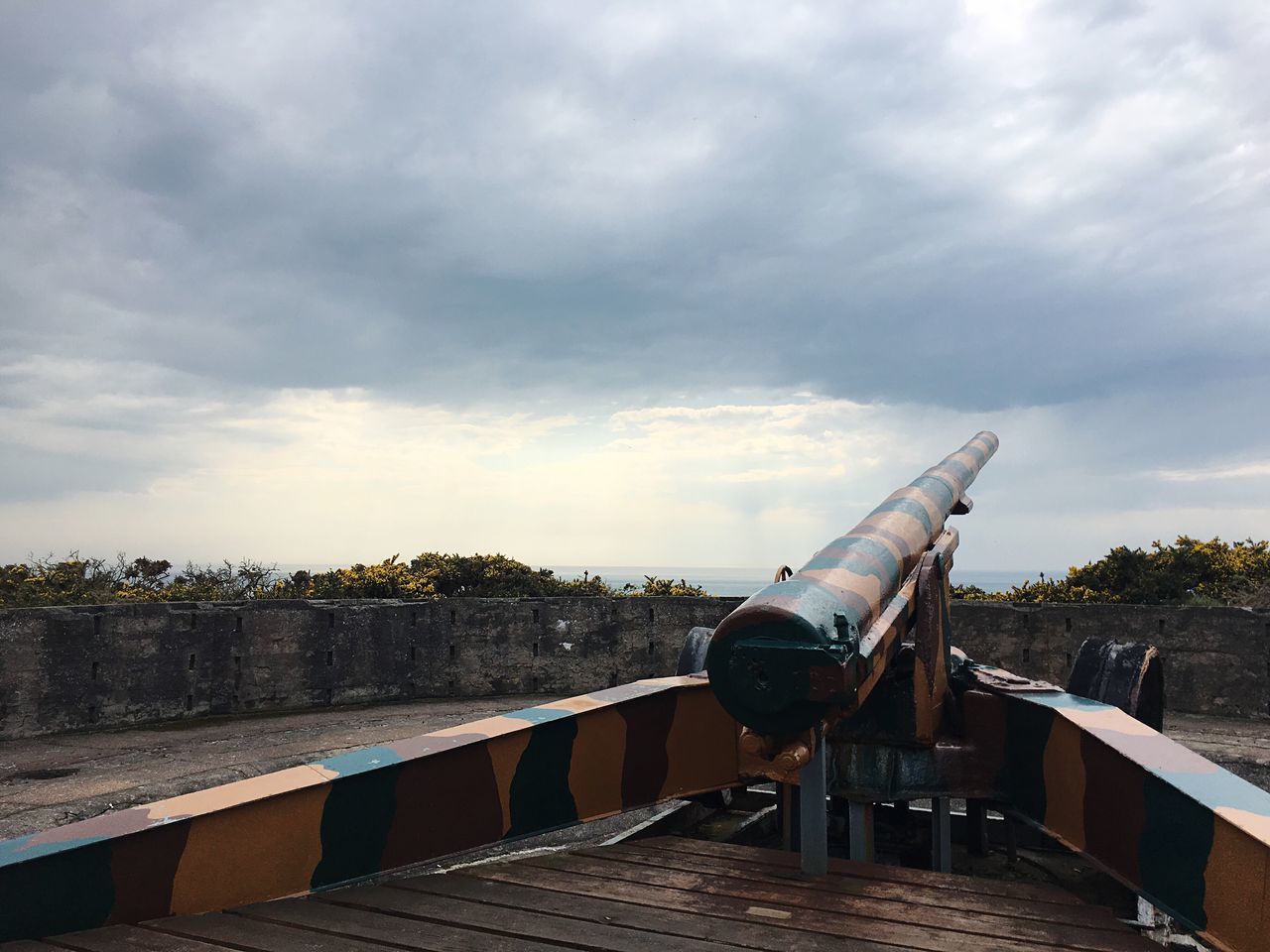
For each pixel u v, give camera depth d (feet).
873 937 8.13
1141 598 36.52
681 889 9.43
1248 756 22.25
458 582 39.78
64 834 8.22
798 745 8.84
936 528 13.16
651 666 31.12
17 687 23.81
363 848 9.52
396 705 29.04
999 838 14.11
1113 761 9.30
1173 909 8.39
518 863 10.37
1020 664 28.58
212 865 8.68
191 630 26.84
